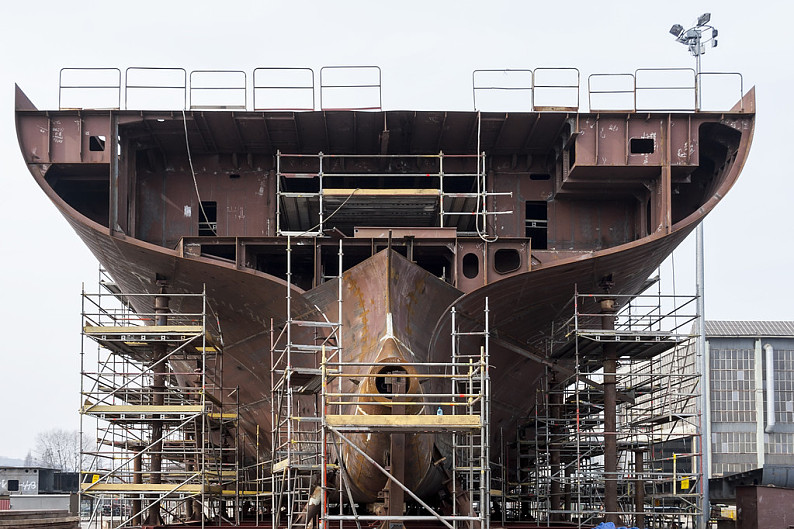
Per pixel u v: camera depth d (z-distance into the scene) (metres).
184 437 30.66
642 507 29.58
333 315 23.31
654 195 25.97
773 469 39.19
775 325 67.94
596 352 27.95
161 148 27.02
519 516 34.59
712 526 42.91
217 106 25.66
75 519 28.81
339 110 25.22
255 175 27.48
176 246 26.81
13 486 63.91
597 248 27.39
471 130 26.20
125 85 25.67
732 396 66.56
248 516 33.28
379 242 24.23
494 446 29.02
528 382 28.56
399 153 27.69
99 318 30.47
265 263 27.64
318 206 26.28
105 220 28.30
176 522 31.59
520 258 24.31
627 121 25.36
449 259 25.09
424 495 22.59
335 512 24.91
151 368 24.62
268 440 29.02
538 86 25.67
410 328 22.38
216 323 26.38
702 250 36.84
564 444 29.94
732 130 26.25
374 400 19.50
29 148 25.12
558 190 26.98
